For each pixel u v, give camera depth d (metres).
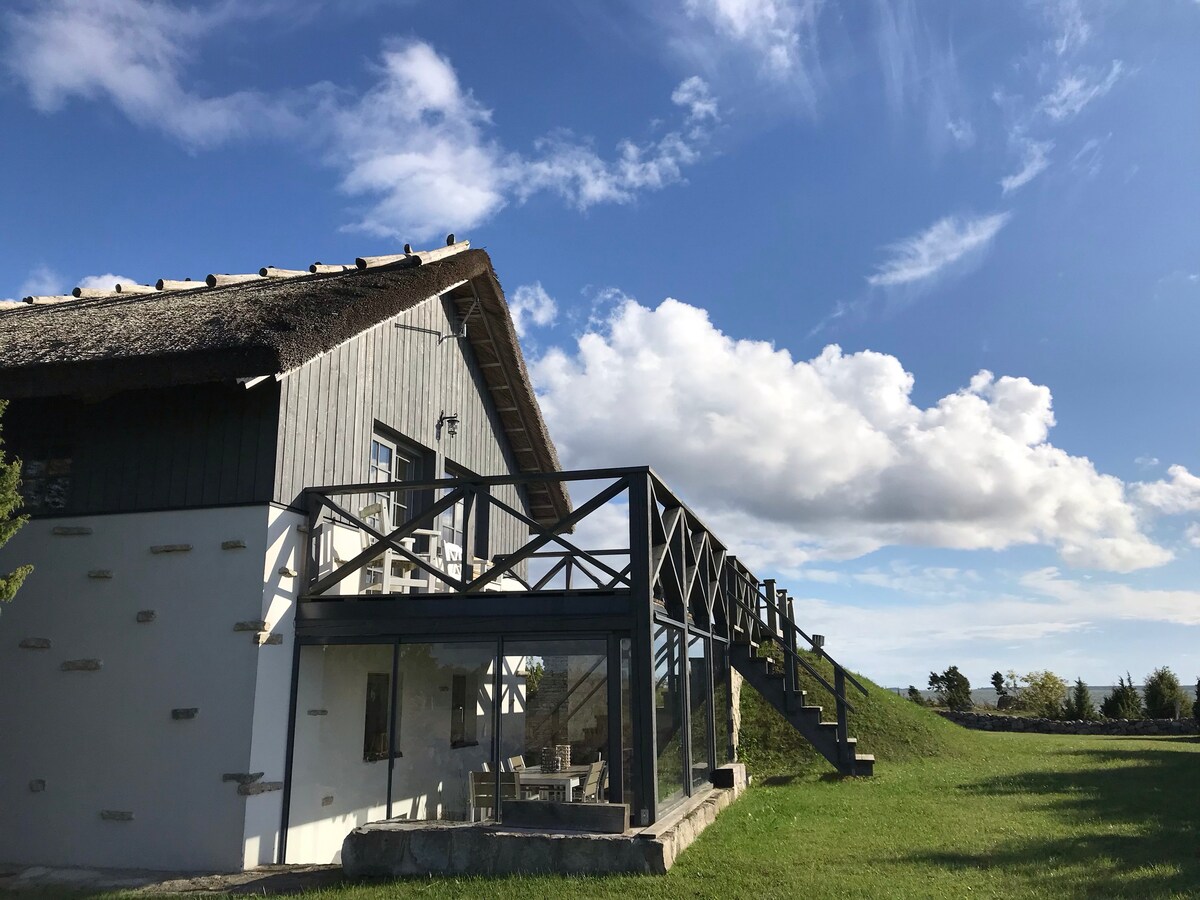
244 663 7.13
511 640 7.18
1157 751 14.10
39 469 8.20
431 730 7.22
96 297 12.58
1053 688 30.31
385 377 9.62
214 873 6.68
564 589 7.14
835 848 6.56
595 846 5.88
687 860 6.15
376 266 10.44
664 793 7.25
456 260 10.24
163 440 7.86
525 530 13.64
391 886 5.70
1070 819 7.57
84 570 7.78
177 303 9.74
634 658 6.87
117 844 7.10
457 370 11.60
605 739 6.71
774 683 12.23
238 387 7.65
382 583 8.41
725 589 12.10
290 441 7.71
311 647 7.79
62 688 7.59
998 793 9.34
